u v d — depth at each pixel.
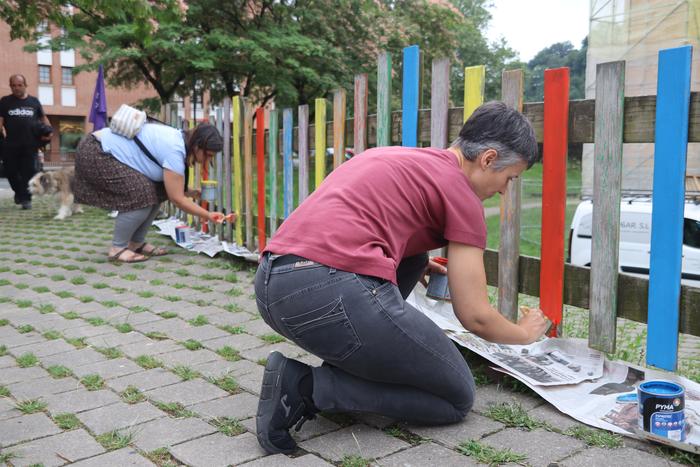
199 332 3.44
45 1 10.70
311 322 1.94
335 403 2.07
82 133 39.75
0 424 2.30
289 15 16.11
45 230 7.73
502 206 3.16
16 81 9.59
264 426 2.01
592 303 2.80
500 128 2.00
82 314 3.84
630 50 14.07
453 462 1.98
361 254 1.92
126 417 2.35
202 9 14.71
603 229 2.73
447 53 19.56
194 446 2.11
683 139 2.42
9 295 4.36
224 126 5.98
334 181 2.09
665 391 2.08
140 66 14.80
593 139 2.74
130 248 5.73
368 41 17.31
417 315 2.03
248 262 5.34
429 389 2.12
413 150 2.13
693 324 2.49
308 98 17.41
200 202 6.82
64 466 1.99
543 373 2.60
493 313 2.04
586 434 2.15
